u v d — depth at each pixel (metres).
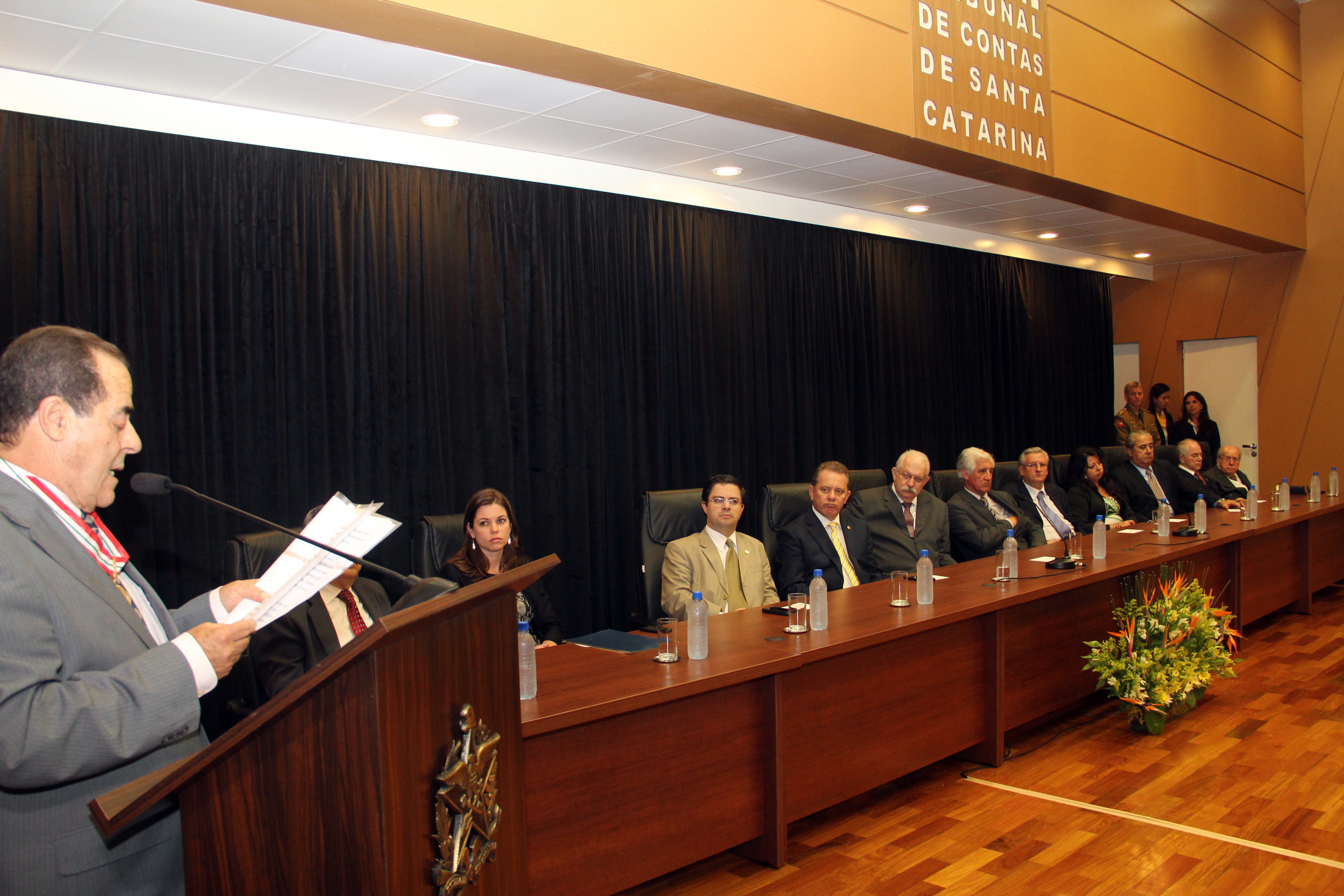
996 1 4.77
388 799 0.97
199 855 1.08
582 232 4.68
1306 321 8.05
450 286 4.16
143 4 2.62
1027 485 5.19
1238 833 2.58
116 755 1.05
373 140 3.92
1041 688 3.41
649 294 4.97
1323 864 2.39
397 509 3.98
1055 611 3.50
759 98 3.65
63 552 1.15
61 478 1.21
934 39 4.41
